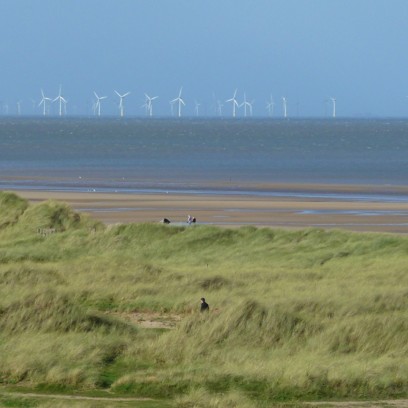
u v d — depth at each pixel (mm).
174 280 130625
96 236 174375
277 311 93938
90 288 121375
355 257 159875
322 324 92875
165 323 105688
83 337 89062
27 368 79062
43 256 161250
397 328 90375
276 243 171125
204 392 72750
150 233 175250
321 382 76750
